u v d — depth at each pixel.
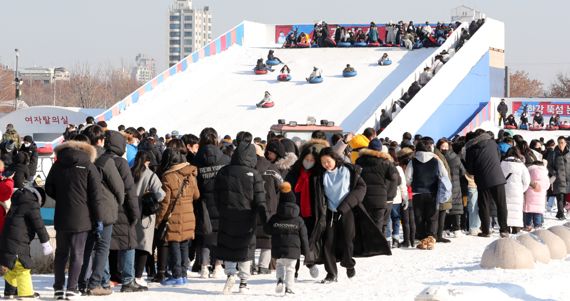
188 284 21.03
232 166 19.61
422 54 86.62
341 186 20.48
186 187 20.75
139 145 25.11
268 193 21.52
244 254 19.47
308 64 87.31
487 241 29.95
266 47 93.88
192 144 23.31
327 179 20.58
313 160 20.69
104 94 194.88
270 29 95.56
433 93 75.88
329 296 19.12
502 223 30.41
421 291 18.56
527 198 33.91
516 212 31.55
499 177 30.25
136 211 19.36
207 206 21.62
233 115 75.88
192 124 74.69
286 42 92.62
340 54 89.12
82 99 185.00
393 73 82.62
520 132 80.44
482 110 82.75
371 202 23.33
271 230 19.52
